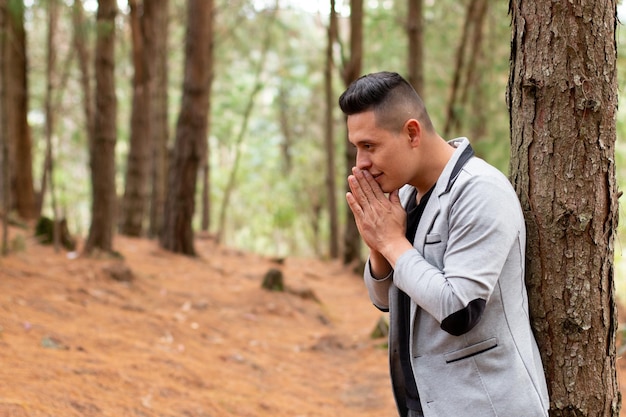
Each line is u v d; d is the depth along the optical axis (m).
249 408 3.97
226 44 18.62
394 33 14.69
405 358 2.07
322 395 4.74
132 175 11.39
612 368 2.14
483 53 12.77
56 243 7.48
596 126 2.05
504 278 1.89
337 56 18.12
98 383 3.64
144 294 6.64
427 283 1.80
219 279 8.58
